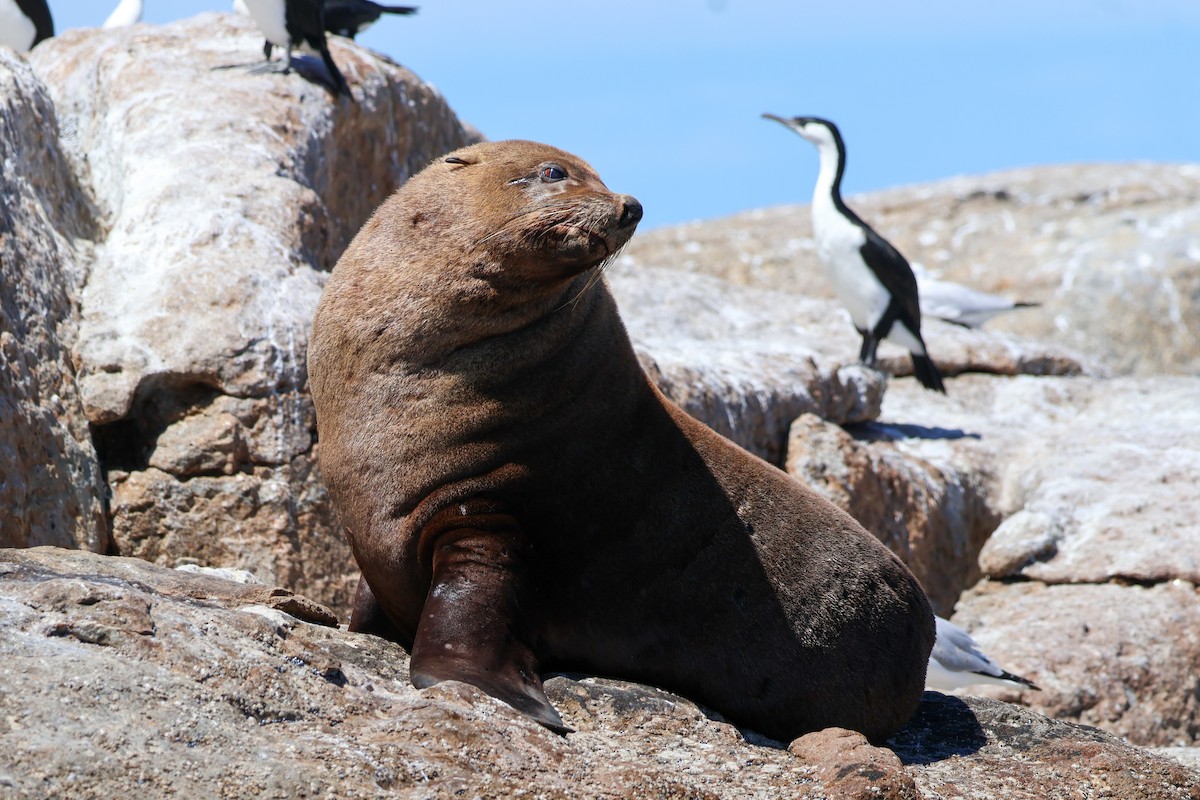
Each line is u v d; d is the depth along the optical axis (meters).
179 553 33.69
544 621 22.53
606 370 23.66
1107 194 98.44
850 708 24.14
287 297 36.69
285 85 45.44
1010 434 57.25
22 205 35.47
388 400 22.66
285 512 34.50
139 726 15.86
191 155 40.72
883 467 49.78
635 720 21.36
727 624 23.56
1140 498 50.41
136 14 57.25
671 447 23.95
